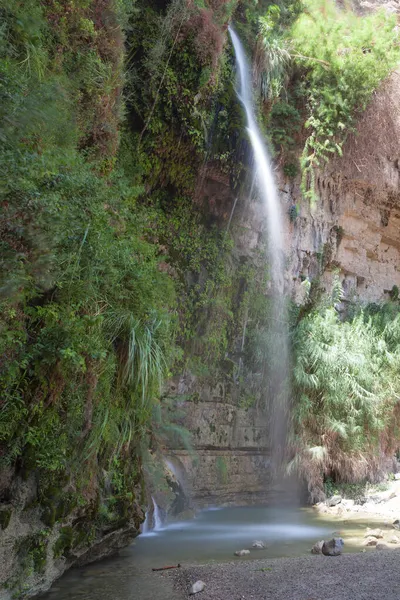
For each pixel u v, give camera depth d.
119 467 6.71
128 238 7.19
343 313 18.06
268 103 14.73
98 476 6.17
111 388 6.24
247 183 13.41
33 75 5.22
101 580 5.66
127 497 6.60
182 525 9.55
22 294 4.31
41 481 5.08
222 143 12.59
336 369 13.27
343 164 16.95
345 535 8.64
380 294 19.67
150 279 6.86
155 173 11.76
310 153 16.03
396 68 16.59
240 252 14.12
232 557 6.93
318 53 15.36
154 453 9.70
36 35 5.46
